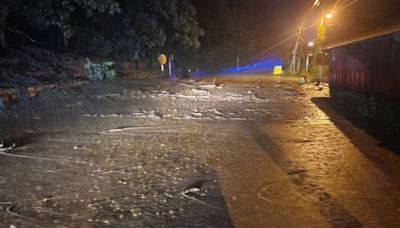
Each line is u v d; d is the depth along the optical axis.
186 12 32.72
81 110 12.34
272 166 5.96
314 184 5.11
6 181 5.31
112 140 7.93
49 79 17.88
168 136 8.30
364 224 3.89
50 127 9.41
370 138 7.91
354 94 12.63
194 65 39.19
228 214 4.16
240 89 20.16
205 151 6.95
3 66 16.88
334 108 12.60
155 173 5.63
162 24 30.88
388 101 9.29
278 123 9.87
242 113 11.67
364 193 4.75
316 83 23.55
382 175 5.46
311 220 3.99
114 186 5.07
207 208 4.32
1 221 4.04
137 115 11.31
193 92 18.48
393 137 7.98
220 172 5.67
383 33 9.11
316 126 9.36
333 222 3.94
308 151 6.90
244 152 6.86
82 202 4.52
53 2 19.34
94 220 4.03
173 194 4.76
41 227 3.89
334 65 15.55
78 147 7.30
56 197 4.69
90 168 5.91
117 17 27.09
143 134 8.53
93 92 17.66
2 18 17.20
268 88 20.73
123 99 15.49
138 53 28.36
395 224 3.88
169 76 30.16
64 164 6.14
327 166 5.94
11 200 4.61
